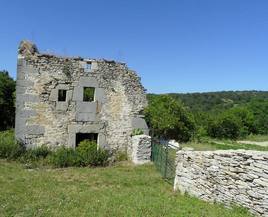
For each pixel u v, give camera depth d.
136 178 12.53
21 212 8.11
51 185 11.07
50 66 15.63
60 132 15.74
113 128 16.59
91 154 15.30
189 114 22.97
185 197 9.75
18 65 15.18
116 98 16.67
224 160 8.88
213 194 9.16
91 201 9.12
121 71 16.83
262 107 52.06
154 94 21.67
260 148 25.08
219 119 38.34
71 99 15.95
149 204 8.75
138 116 17.11
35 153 15.07
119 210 8.21
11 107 31.92
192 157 10.29
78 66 16.09
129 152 16.52
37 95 15.40
